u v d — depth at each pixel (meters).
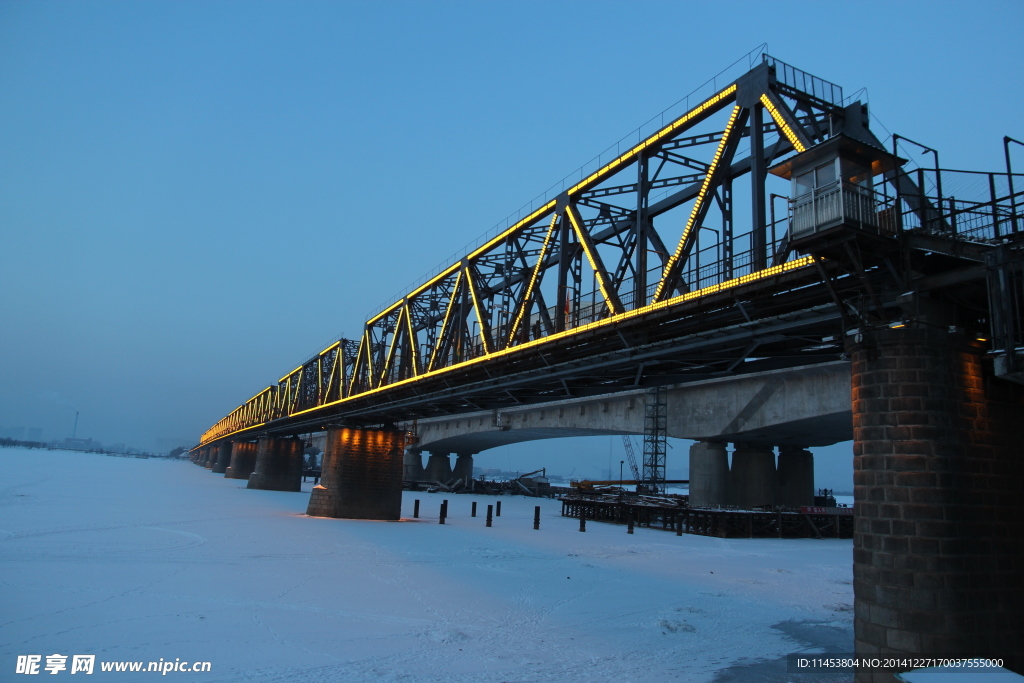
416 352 42.47
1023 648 12.84
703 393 52.69
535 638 17.38
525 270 31.39
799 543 42.75
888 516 13.16
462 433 90.75
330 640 16.36
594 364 25.33
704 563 32.12
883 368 13.84
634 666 15.22
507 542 37.62
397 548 33.12
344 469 49.22
